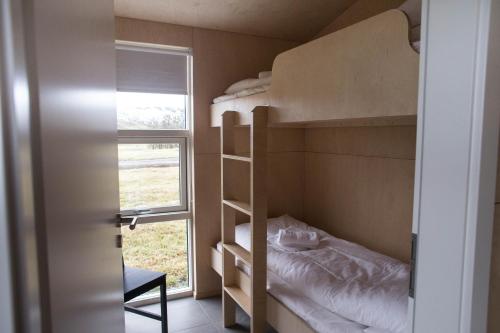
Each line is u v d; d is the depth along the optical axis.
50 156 0.48
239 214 3.07
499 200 0.72
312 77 1.55
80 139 0.63
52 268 0.47
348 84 1.33
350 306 1.59
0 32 0.36
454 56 0.68
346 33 1.33
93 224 0.72
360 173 2.69
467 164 0.67
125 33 2.58
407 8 1.30
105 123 0.88
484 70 0.64
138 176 2.81
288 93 1.74
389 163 2.44
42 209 0.44
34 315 0.41
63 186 0.53
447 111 0.70
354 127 2.72
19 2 0.39
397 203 2.39
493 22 0.63
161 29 2.69
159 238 2.93
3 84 0.36
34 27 0.42
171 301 2.95
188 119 2.94
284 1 2.45
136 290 2.00
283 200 3.26
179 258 3.05
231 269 2.50
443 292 0.72
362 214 2.68
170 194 2.96
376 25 1.18
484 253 0.68
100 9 0.83
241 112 2.30
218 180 2.99
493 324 0.75
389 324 1.42
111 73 0.97
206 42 2.84
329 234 2.84
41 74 0.45
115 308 0.97
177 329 2.53
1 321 0.38
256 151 1.95
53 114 0.49
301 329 1.70
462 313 0.69
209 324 2.60
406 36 1.08
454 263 0.70
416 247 0.78
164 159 2.90
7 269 0.38
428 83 0.73
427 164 0.74
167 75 2.79
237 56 2.95
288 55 1.73
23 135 0.39
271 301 1.97
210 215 2.98
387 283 1.74
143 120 2.78
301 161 3.31
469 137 0.66
